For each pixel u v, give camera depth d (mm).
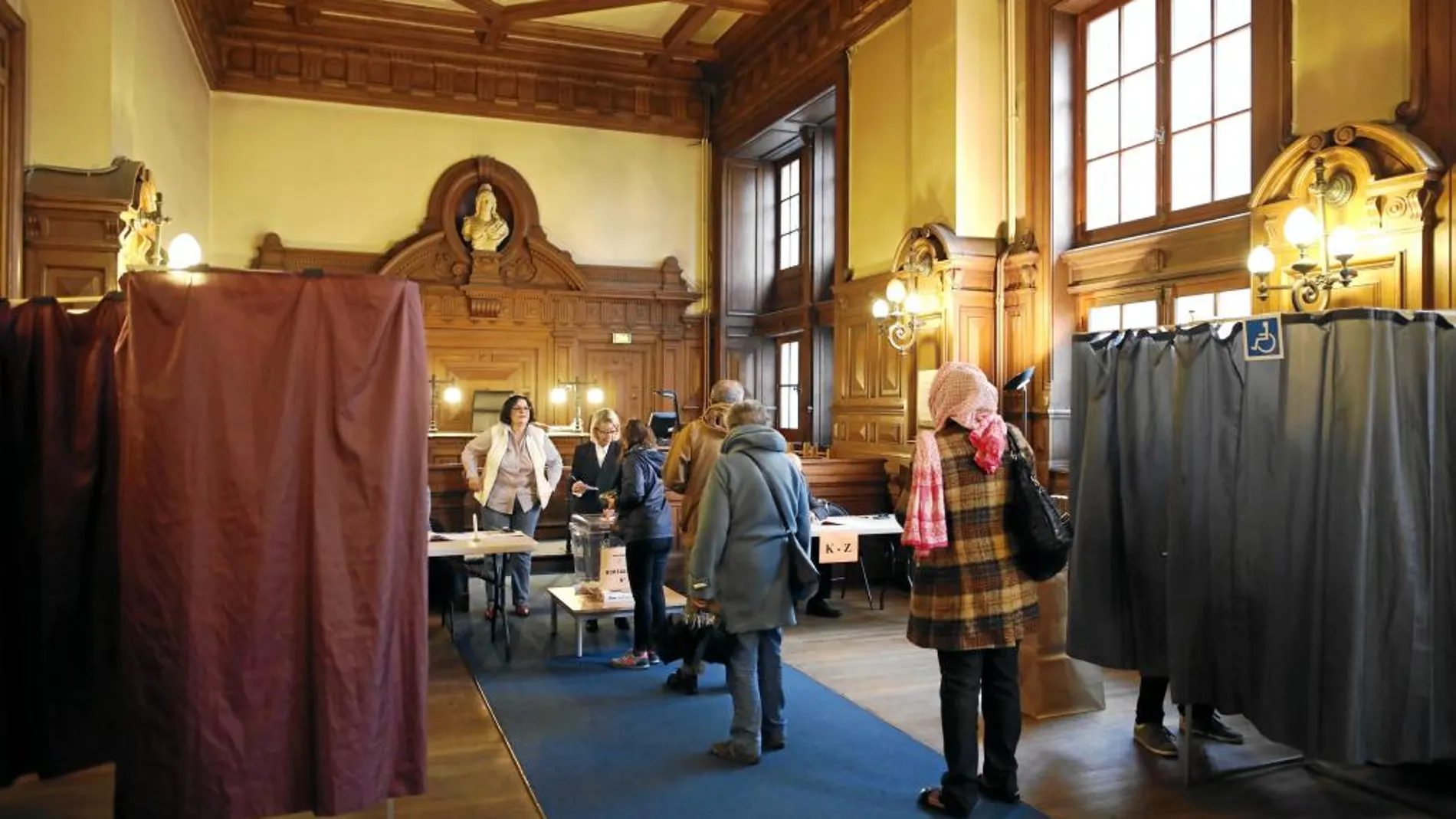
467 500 6777
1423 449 2969
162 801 2135
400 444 2355
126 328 2199
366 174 10234
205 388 2184
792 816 3109
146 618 2137
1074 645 3742
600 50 10766
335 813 2225
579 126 10953
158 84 6719
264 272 2266
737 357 11109
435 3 9609
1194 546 3336
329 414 2287
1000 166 6781
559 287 10734
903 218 7453
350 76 10102
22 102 4723
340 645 2254
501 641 5406
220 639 2176
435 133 10469
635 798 3250
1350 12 4371
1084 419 3756
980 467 3021
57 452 2660
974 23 6730
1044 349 6340
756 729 3559
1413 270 3939
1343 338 2924
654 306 11172
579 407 10312
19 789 3318
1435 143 3969
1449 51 3930
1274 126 4738
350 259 10156
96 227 4918
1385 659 2908
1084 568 3705
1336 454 2914
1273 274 4527
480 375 10500
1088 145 6367
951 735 3066
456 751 3723
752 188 11164
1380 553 2912
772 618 3521
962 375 3104
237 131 9789
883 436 7566
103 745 2719
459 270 10445
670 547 4906
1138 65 5973
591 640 5441
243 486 2199
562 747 3730
